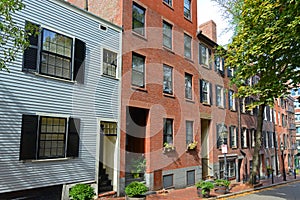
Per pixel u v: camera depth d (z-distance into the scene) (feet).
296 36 31.35
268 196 45.42
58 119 32.19
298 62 37.19
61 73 32.99
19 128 28.09
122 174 39.01
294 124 153.28
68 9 34.73
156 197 39.73
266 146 101.96
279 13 34.55
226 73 72.43
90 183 34.53
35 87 30.01
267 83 39.91
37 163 29.22
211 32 72.74
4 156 26.55
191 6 61.72
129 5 44.80
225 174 57.52
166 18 52.60
